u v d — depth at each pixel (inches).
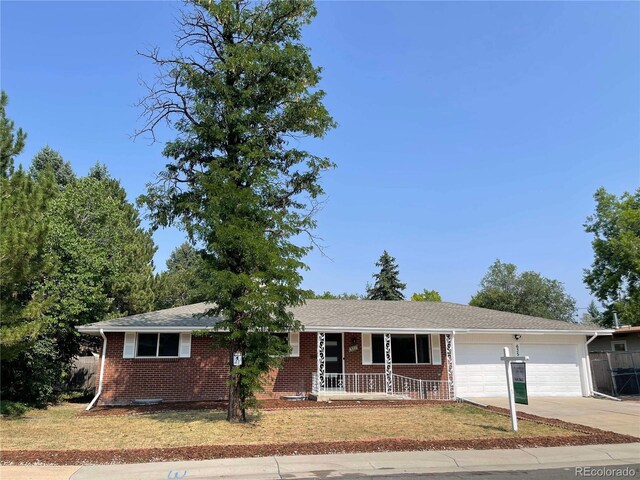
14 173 589.3
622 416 592.1
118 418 546.0
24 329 504.1
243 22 535.8
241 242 471.5
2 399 679.1
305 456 360.5
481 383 814.5
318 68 558.6
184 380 724.7
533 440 423.8
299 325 511.5
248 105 541.0
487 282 2004.2
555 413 616.7
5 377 681.0
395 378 789.2
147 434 441.4
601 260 1467.8
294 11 553.0
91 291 762.8
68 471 316.5
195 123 550.6
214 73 545.6
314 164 567.2
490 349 831.1
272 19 553.6
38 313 531.5
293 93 545.0
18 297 666.8
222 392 728.3
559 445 409.4
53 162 1409.9
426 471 331.0
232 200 485.1
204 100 542.6
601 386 842.2
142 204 563.8
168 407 636.7
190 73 538.6
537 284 1907.0
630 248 1347.2
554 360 842.8
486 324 835.4
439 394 786.8
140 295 1070.4
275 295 469.1
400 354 813.2
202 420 518.6
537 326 837.8
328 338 804.0
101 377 704.4
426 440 419.5
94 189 927.0
